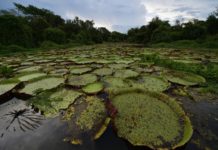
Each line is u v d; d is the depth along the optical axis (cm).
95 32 3894
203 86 326
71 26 3067
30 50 1318
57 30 2077
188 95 284
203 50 1159
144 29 3419
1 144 163
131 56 812
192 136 174
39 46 1683
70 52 1137
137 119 190
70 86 329
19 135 176
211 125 195
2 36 1270
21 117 210
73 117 211
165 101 229
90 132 180
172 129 173
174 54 877
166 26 2539
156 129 173
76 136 174
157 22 2845
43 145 163
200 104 251
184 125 179
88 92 295
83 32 2989
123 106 217
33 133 180
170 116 196
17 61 696
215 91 294
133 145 155
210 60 631
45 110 227
